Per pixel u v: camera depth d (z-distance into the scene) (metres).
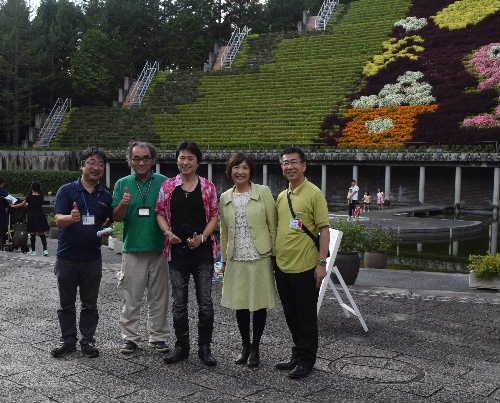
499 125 33.59
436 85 39.91
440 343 7.24
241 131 41.31
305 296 6.12
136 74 70.38
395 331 7.79
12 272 11.73
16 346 6.90
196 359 6.54
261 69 51.31
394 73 43.28
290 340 7.31
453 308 9.11
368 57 47.28
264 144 38.25
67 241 6.55
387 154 32.44
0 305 8.93
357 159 33.28
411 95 39.38
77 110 50.31
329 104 41.88
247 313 6.39
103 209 6.73
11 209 15.70
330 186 36.94
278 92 46.09
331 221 12.35
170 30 69.75
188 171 6.39
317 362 6.49
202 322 6.40
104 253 14.96
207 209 6.42
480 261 10.84
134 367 6.23
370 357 6.68
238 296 6.25
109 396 5.43
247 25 76.81
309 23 62.44
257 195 6.33
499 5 48.00
